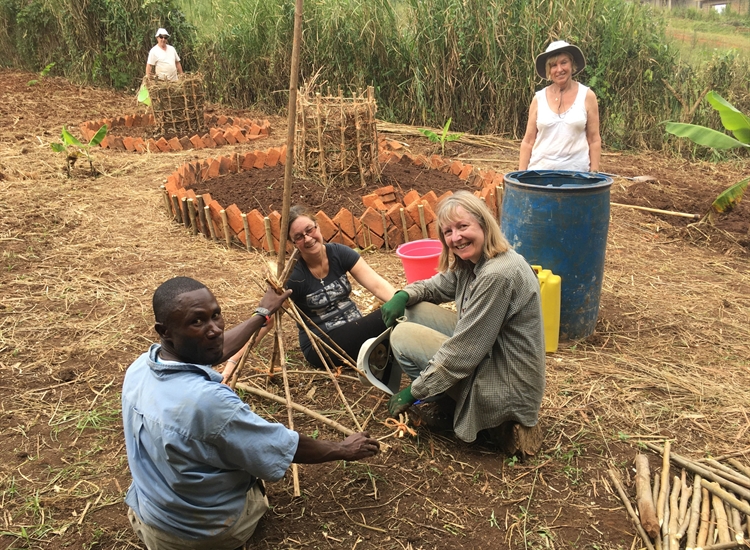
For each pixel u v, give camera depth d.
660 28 10.94
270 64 12.70
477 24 10.62
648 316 4.83
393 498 3.02
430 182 7.07
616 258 6.04
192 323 2.29
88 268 5.62
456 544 2.76
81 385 3.92
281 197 6.44
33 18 15.53
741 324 4.71
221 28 13.38
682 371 4.08
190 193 6.55
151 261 5.78
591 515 2.92
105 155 9.41
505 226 4.45
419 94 10.97
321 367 4.07
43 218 6.79
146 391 2.33
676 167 9.74
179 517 2.41
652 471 3.19
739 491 2.98
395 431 3.49
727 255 6.24
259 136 10.68
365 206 6.27
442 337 3.32
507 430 3.25
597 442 3.41
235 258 5.87
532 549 2.73
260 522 2.87
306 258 3.90
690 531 2.78
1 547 2.73
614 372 4.05
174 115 10.58
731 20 18.83
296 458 2.54
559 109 5.47
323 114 6.55
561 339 4.47
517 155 9.88
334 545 2.75
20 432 3.47
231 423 2.28
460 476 3.16
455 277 3.47
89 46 14.87
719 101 6.39
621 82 10.73
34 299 5.00
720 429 3.51
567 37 10.31
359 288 5.33
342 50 11.89
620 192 8.05
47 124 11.36
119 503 2.99
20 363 4.13
